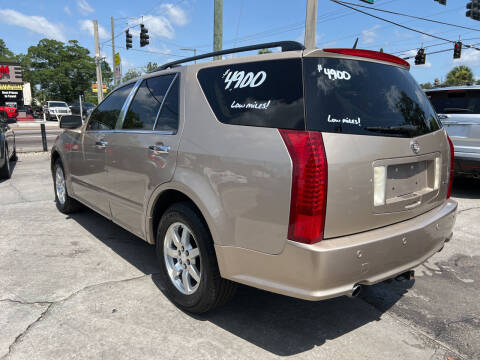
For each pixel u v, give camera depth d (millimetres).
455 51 25578
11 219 4875
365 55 2402
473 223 5043
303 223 1977
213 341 2422
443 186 2896
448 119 6246
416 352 2381
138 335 2459
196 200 2445
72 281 3191
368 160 2145
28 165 9484
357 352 2363
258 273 2205
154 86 3232
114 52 32344
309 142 1977
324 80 2180
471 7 18438
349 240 2076
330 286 2021
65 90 70000
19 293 2961
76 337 2418
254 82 2359
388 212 2316
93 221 4844
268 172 2088
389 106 2414
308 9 11758
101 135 3715
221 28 10734
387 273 2273
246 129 2275
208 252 2439
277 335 2516
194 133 2576
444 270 3637
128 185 3236
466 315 2836
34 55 71000
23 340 2375
